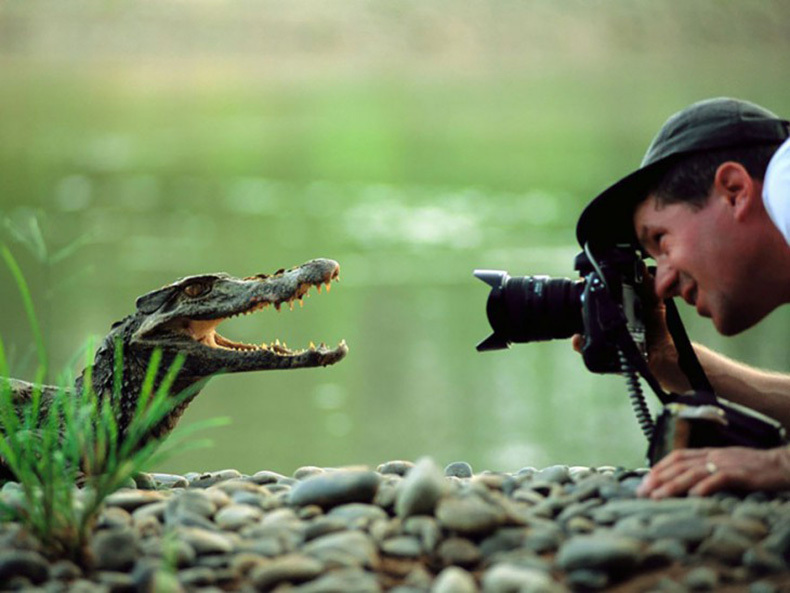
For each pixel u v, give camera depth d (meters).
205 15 171.88
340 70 144.50
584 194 51.69
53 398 10.12
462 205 49.12
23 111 94.38
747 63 139.50
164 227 44.22
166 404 8.48
